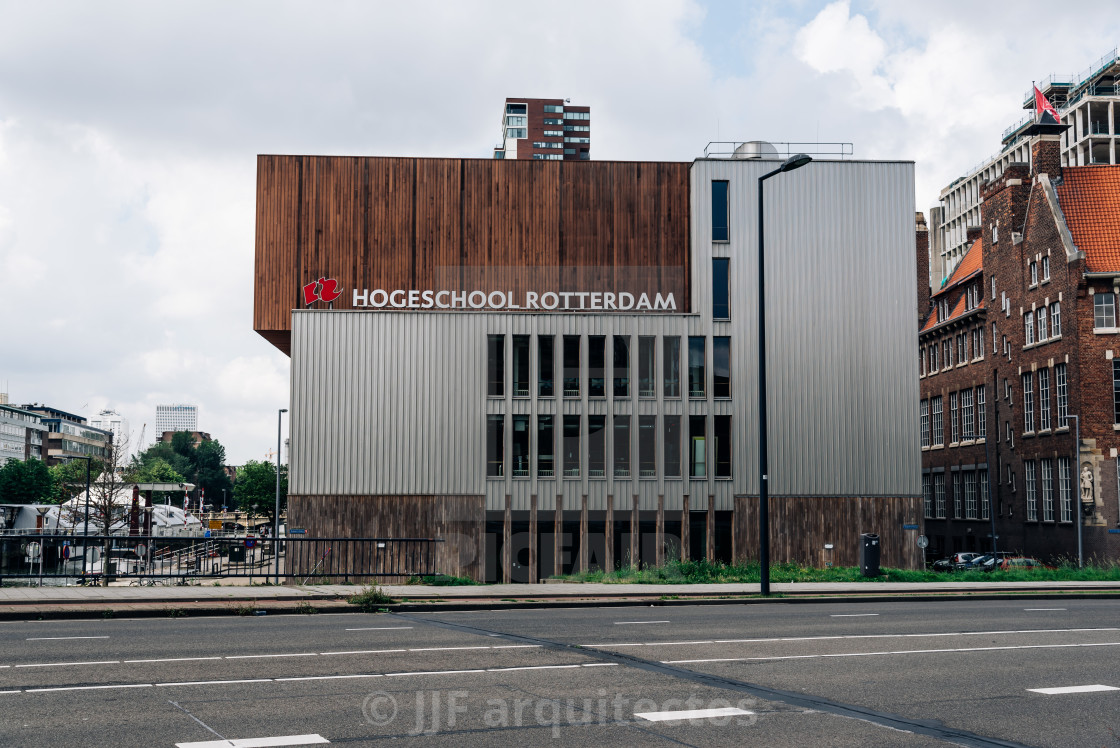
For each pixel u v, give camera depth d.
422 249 43.19
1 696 9.71
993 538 60.16
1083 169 59.06
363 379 40.88
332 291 42.81
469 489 40.66
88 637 14.51
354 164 43.53
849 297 41.94
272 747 7.81
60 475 123.44
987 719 9.29
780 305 41.75
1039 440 57.84
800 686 10.88
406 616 18.56
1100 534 51.66
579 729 8.62
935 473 75.94
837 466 41.16
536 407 41.28
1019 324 60.88
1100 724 9.11
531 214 43.53
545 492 40.88
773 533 40.69
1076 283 53.53
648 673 11.60
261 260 42.88
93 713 8.96
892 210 42.41
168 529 64.75
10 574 21.86
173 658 12.34
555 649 13.64
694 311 42.12
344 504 40.22
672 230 43.66
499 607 20.73
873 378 41.62
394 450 40.62
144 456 196.00
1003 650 13.95
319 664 11.96
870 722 9.07
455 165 43.66
